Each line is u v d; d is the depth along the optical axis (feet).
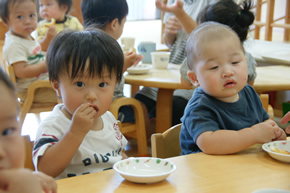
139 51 8.87
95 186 2.64
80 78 3.35
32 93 7.79
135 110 7.02
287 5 14.55
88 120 3.20
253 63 6.39
